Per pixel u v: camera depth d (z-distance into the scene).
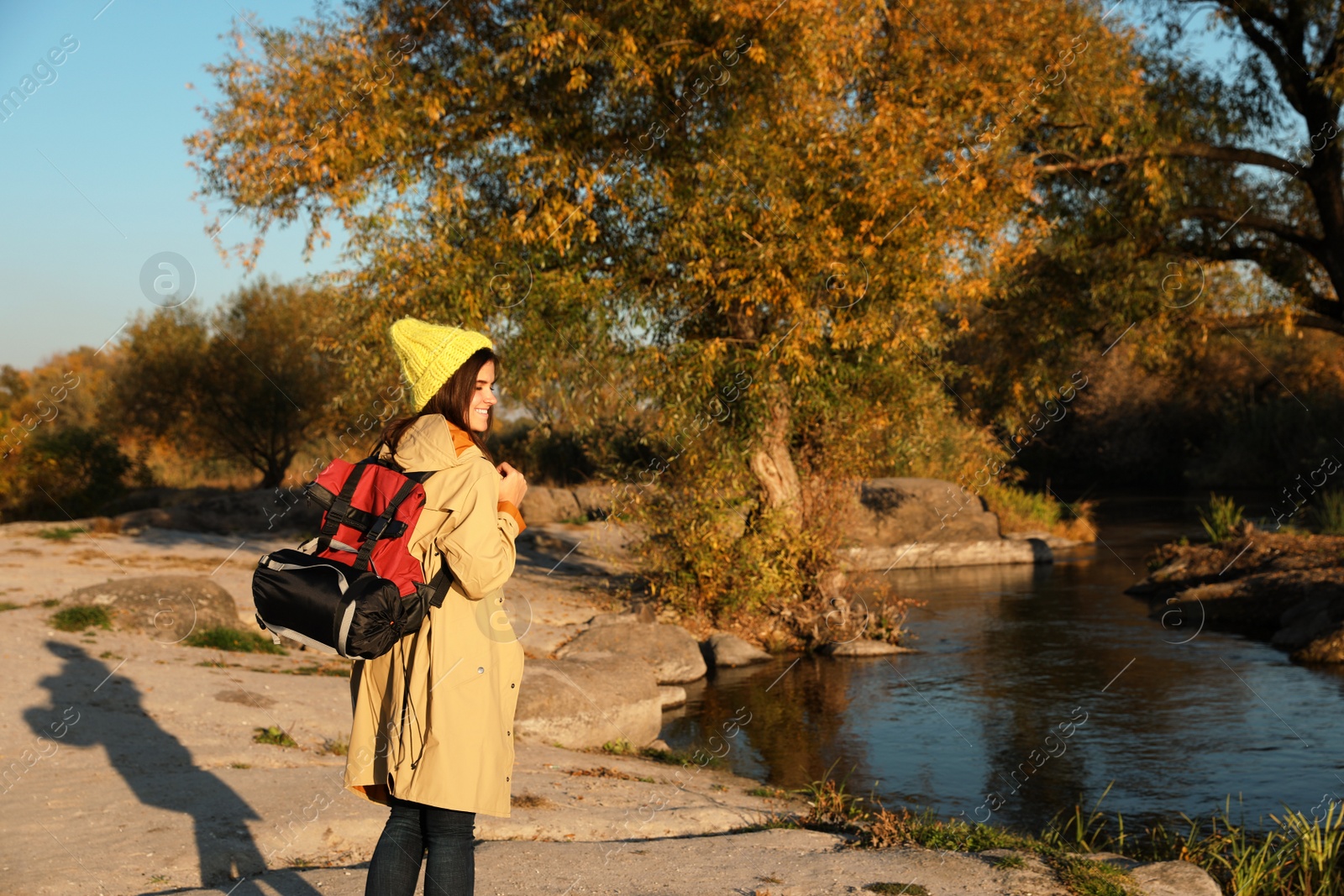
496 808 2.68
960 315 12.70
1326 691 9.66
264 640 9.38
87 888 3.77
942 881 4.12
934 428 14.23
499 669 2.76
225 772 5.38
